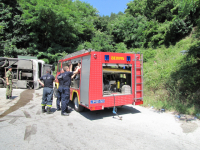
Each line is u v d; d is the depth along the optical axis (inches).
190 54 395.9
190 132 167.0
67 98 227.0
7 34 942.4
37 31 1005.8
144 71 471.5
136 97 239.9
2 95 369.7
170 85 315.3
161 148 132.0
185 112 236.1
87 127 180.5
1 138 145.5
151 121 205.5
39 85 528.7
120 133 163.6
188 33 624.1
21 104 287.7
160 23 820.6
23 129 169.2
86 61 217.6
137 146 134.9
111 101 217.5
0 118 204.1
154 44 735.1
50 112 233.3
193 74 309.6
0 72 506.3
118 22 1157.7
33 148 128.0
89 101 202.7
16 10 973.8
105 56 213.9
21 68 484.7
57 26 936.3
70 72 228.5
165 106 267.4
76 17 1046.4
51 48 968.3
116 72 228.2
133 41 984.3
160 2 914.7
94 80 206.7
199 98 257.4
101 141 143.7
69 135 156.3
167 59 533.6
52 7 876.0
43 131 165.2
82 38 1299.2
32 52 971.9
